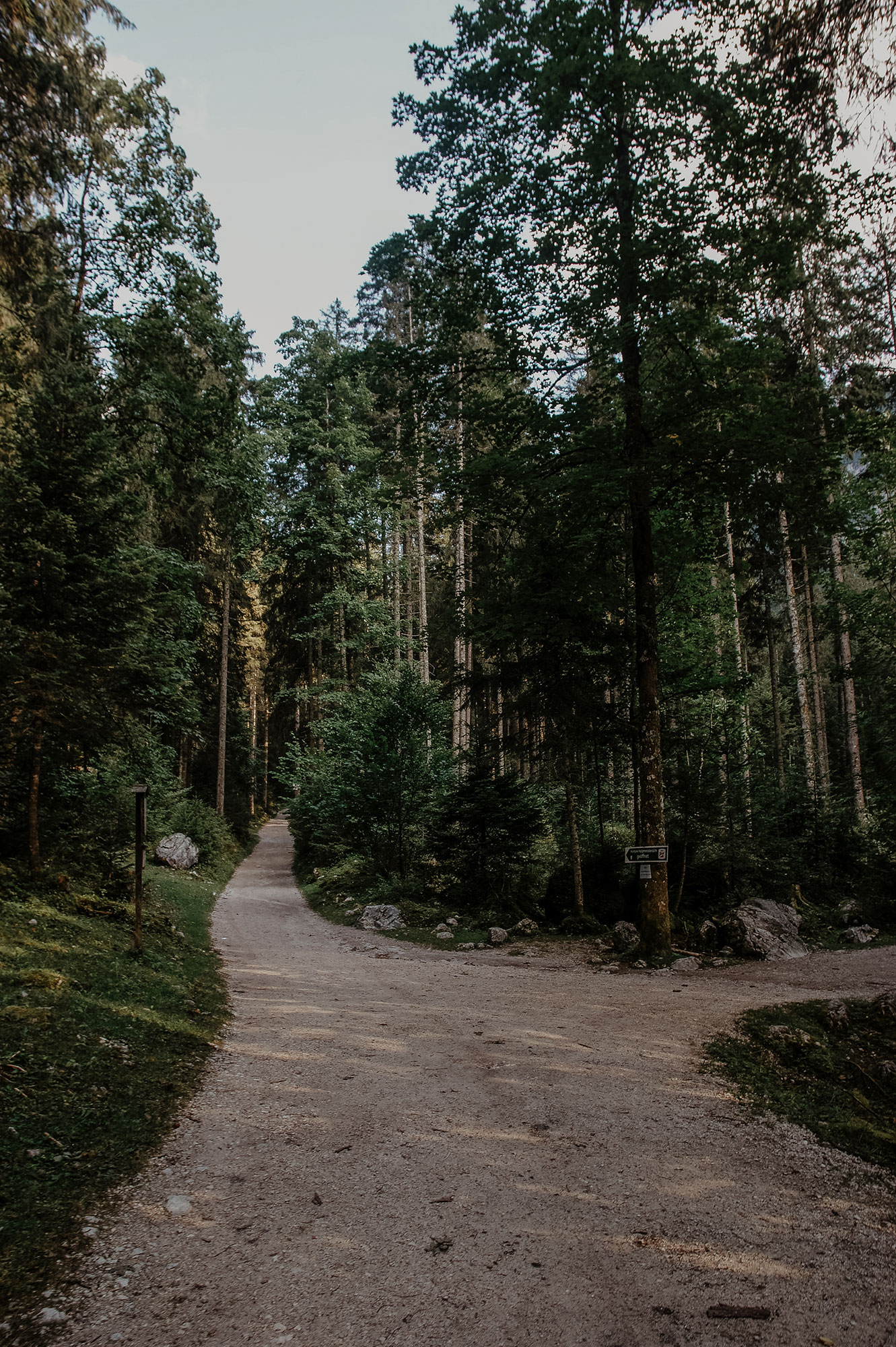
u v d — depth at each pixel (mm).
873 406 17094
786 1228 4363
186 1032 7914
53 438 12156
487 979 11828
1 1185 4344
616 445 12969
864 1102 6500
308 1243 4160
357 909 19469
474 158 13102
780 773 23781
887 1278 3857
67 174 16391
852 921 14438
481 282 13336
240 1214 4484
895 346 17641
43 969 8078
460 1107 6281
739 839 15789
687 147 11625
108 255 18859
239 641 40281
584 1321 3475
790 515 13289
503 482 13773
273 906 22109
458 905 18312
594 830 20609
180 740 32812
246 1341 3293
